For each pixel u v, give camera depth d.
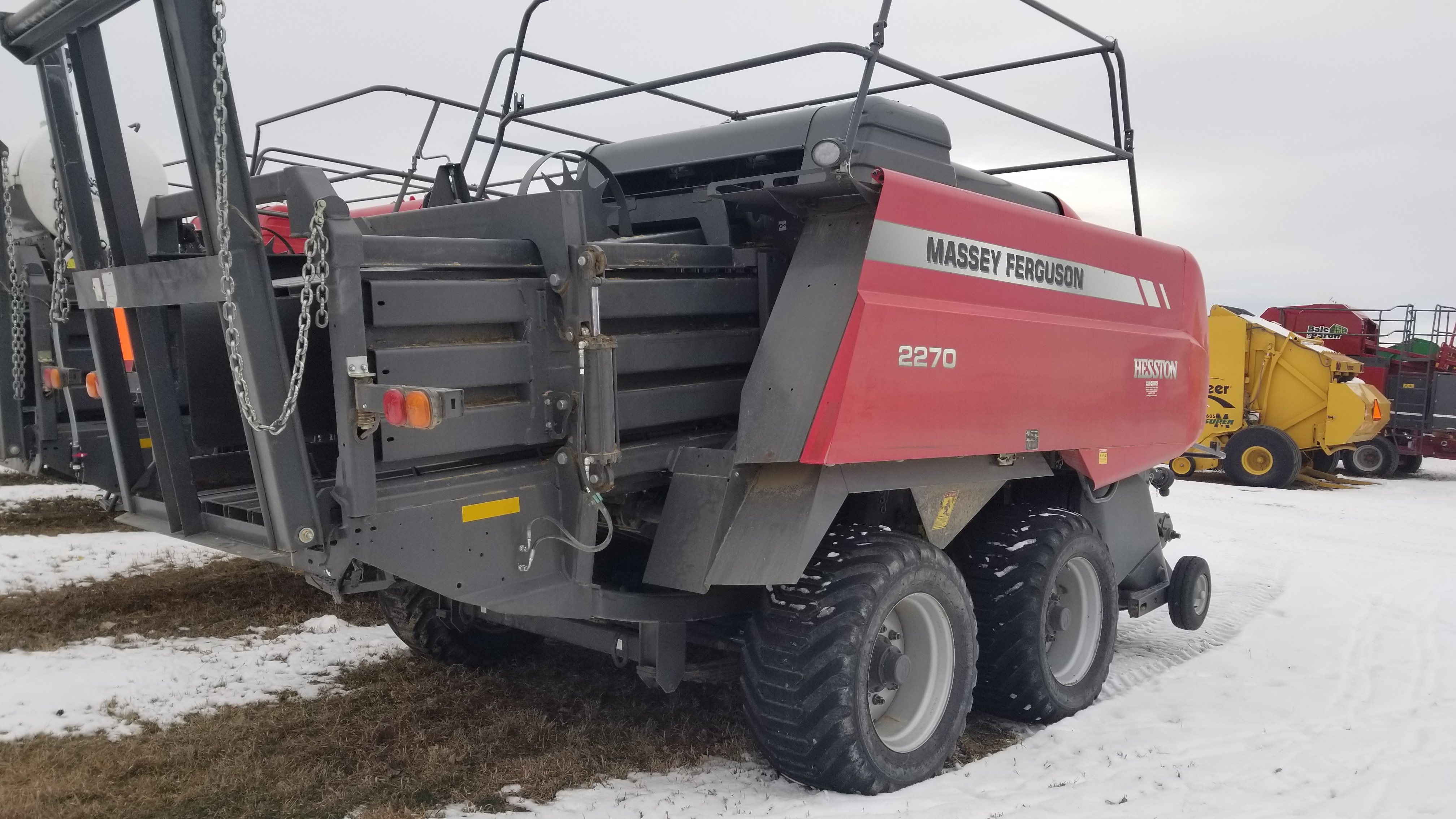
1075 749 3.72
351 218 2.41
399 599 4.11
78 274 3.08
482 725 3.64
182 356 3.10
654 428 3.20
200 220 2.44
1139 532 4.95
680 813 2.95
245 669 4.26
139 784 3.06
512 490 2.76
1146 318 4.61
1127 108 4.78
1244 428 13.28
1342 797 3.27
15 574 5.92
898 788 3.22
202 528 2.92
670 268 3.21
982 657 3.88
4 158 3.31
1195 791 3.31
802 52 3.22
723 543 3.01
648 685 3.40
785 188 3.05
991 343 3.48
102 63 2.80
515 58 4.34
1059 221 3.97
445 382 2.58
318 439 2.76
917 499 3.43
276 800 2.98
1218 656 5.11
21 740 3.41
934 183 3.31
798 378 2.97
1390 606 6.30
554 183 4.81
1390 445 14.40
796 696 3.02
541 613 2.83
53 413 4.50
